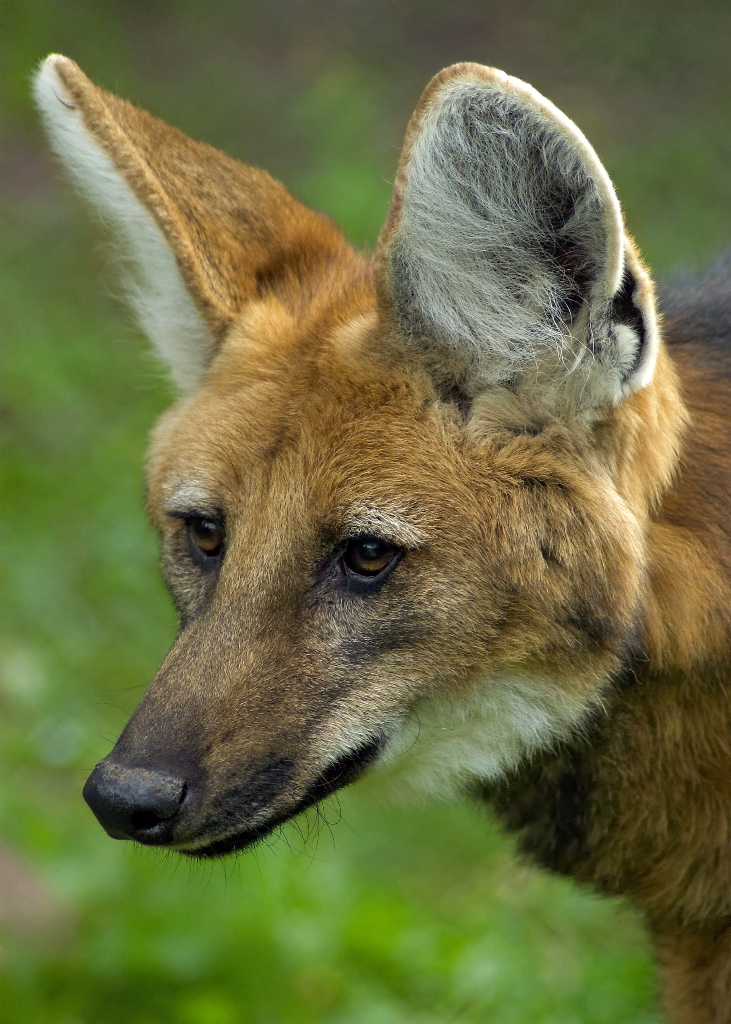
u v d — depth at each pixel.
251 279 5.96
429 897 8.98
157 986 7.46
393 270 5.00
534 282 4.95
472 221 4.87
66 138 5.84
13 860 8.63
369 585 5.09
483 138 4.71
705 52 19.38
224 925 7.80
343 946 7.66
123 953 7.52
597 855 5.70
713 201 16.83
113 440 13.52
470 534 5.01
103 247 6.48
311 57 20.97
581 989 7.31
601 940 8.11
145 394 13.96
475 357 5.08
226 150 18.83
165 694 5.07
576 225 4.79
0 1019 7.12
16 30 19.33
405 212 4.83
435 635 5.07
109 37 20.55
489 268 4.96
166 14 22.00
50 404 13.85
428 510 5.01
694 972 5.93
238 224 6.09
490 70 4.53
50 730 9.91
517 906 8.45
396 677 5.12
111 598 11.78
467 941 7.77
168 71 20.67
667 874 5.61
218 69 20.67
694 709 5.30
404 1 21.66
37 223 16.80
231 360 5.66
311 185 17.03
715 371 5.67
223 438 5.35
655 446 5.14
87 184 5.97
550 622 5.06
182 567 5.68
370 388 5.19
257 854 8.56
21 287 15.44
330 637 5.09
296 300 5.86
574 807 5.65
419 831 9.82
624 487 5.08
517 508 5.02
